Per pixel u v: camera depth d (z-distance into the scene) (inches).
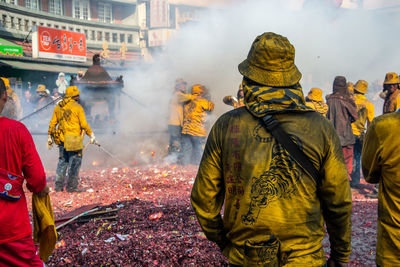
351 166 269.0
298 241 66.7
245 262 64.7
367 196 257.4
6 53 828.0
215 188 74.4
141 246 139.4
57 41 952.9
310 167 67.5
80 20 1407.5
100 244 143.6
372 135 84.6
